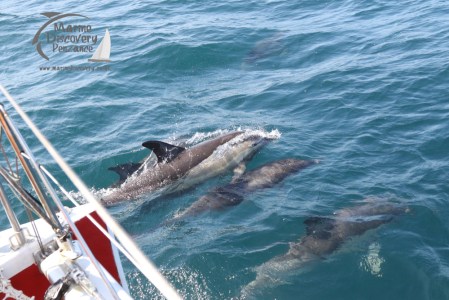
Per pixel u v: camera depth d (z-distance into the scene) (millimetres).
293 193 9359
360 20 18641
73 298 4102
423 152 10148
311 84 13727
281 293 7145
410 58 14570
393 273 7355
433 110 11633
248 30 18250
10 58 17547
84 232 5012
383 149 10453
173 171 10148
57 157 3076
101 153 11008
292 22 19188
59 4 24078
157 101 13461
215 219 8883
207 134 11648
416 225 8227
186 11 21359
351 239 8016
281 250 7895
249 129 11648
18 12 22906
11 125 3713
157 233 8633
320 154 10547
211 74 15109
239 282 7363
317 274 7438
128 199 9617
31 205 4172
